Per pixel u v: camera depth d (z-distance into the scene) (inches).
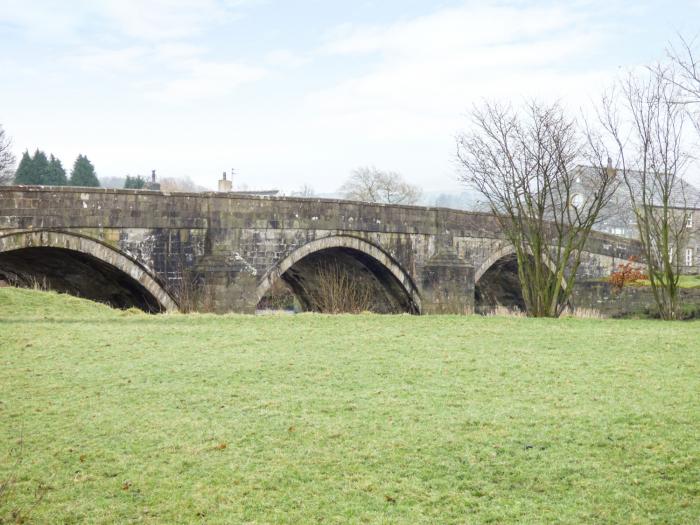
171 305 1134.4
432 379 637.3
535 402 568.1
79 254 1059.9
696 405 546.0
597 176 1499.8
